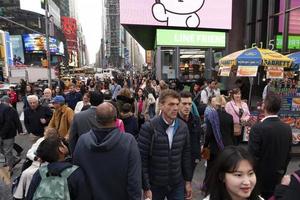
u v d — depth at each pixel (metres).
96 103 4.78
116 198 3.11
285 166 4.16
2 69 50.25
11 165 7.72
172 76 16.89
